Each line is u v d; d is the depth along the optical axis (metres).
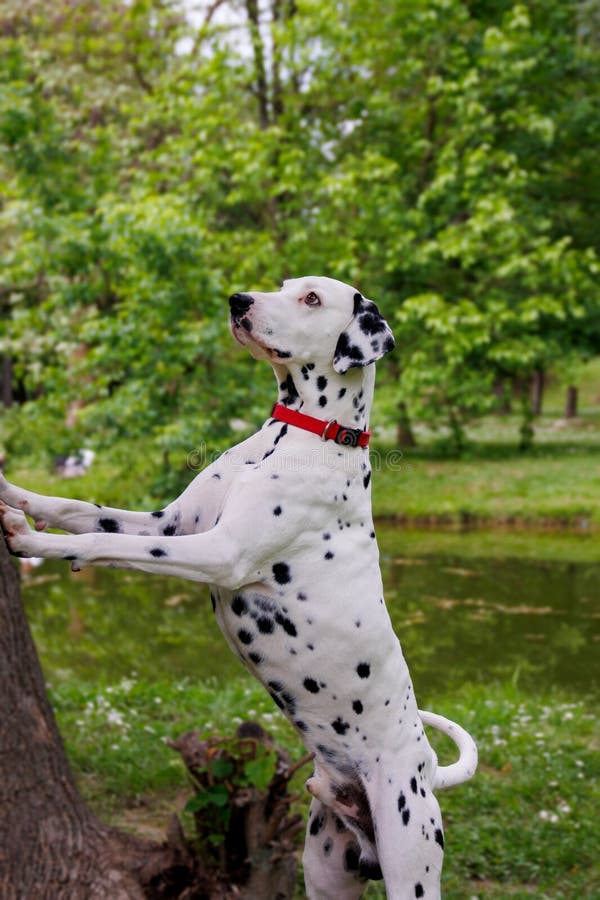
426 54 19.62
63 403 15.55
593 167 22.14
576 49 22.00
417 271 20.53
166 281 14.20
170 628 10.28
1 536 4.08
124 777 5.66
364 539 3.16
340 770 3.22
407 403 21.36
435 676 8.52
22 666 4.14
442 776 3.44
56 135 15.70
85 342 16.69
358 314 3.11
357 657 3.08
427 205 20.52
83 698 7.17
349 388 3.14
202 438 14.15
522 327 20.67
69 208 15.82
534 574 12.82
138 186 16.97
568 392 34.56
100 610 11.15
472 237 18.30
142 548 2.77
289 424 3.14
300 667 3.07
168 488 14.62
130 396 14.43
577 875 4.81
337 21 18.50
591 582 12.34
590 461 21.06
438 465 20.78
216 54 17.52
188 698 7.26
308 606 3.02
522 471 19.58
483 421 33.59
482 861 4.91
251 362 15.80
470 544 14.93
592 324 22.05
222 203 19.16
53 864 3.82
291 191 17.98
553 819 5.25
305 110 20.36
